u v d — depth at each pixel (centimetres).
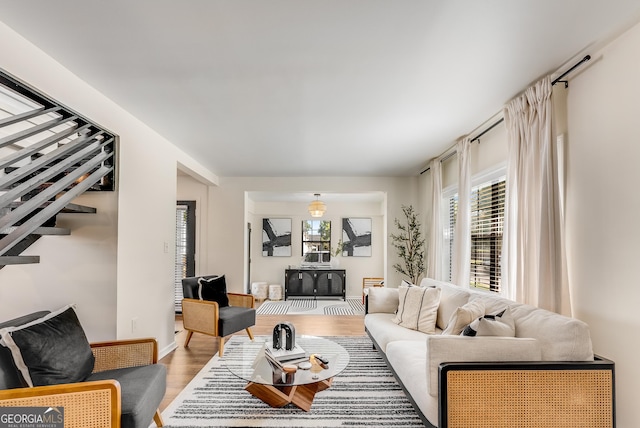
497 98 305
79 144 265
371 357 392
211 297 450
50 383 186
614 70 217
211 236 662
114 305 302
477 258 416
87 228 304
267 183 666
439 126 379
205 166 577
